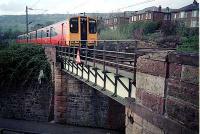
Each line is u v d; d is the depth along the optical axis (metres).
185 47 18.22
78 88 23.66
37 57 26.23
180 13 57.72
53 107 25.12
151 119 6.56
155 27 46.25
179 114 5.57
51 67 25.23
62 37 27.42
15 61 26.00
